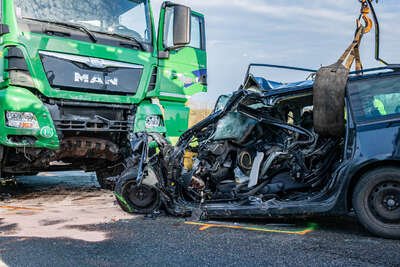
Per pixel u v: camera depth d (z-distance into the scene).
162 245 4.48
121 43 7.67
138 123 7.76
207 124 6.05
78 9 7.36
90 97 7.22
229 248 4.34
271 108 5.72
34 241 4.65
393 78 4.86
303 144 5.30
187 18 7.92
